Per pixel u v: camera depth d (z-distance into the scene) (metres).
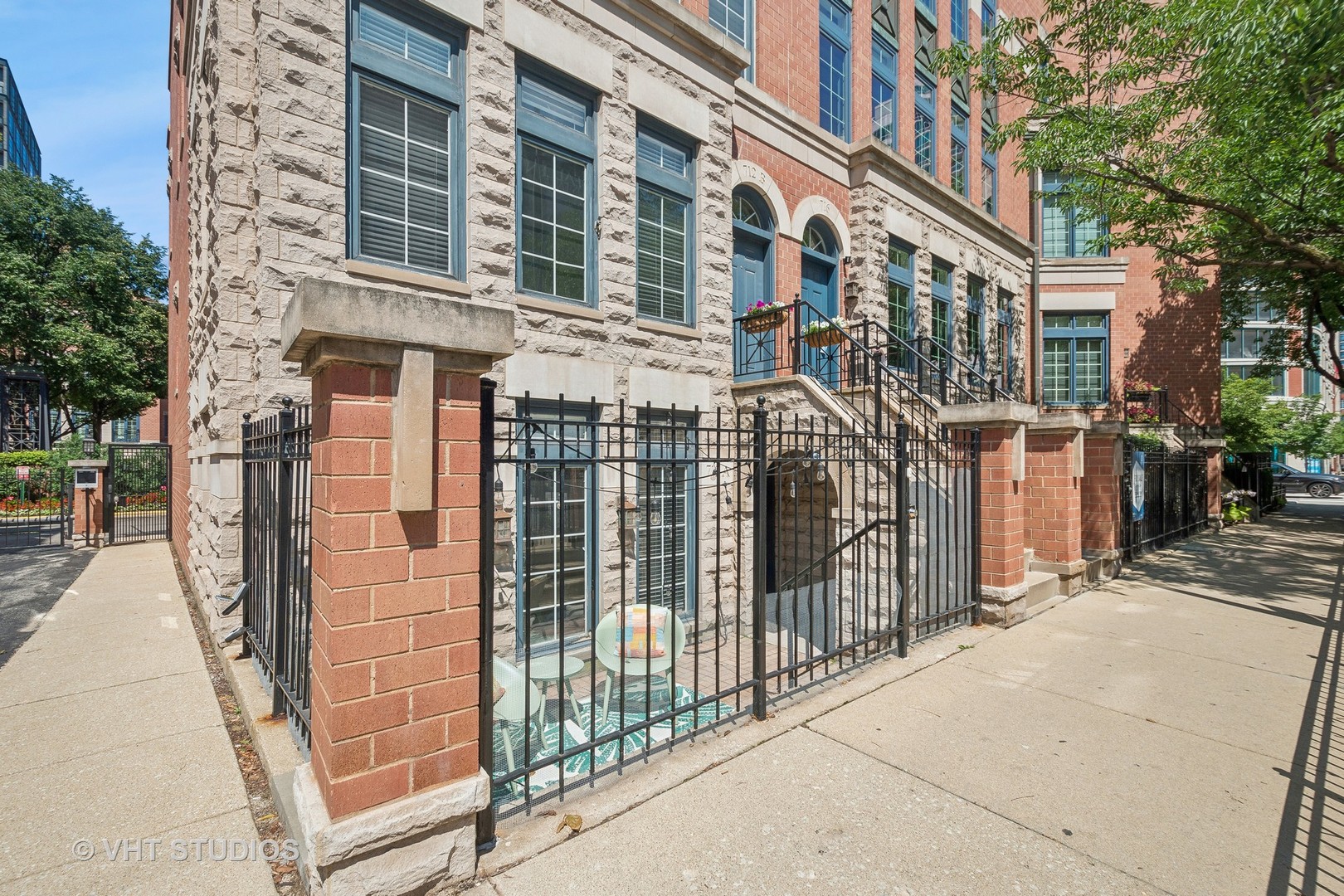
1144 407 14.83
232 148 4.93
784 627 7.34
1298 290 14.95
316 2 4.83
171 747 3.79
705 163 7.70
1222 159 8.59
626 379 6.79
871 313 10.22
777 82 9.53
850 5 10.91
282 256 4.68
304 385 4.87
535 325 6.08
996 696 4.32
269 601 4.32
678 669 5.69
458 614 2.46
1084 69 9.15
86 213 26.30
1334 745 3.60
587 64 6.50
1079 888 2.42
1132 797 3.06
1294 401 33.28
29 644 5.84
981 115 14.39
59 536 14.02
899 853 2.63
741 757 3.45
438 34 5.65
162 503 17.47
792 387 7.42
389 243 5.34
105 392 25.78
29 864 2.69
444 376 2.44
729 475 7.64
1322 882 2.45
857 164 10.47
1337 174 8.12
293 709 3.30
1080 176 9.98
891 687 4.48
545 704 4.37
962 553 6.28
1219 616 6.40
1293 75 7.15
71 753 3.72
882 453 6.66
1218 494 14.33
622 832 2.76
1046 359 16.16
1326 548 11.03
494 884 2.43
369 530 2.24
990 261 13.76
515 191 6.02
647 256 7.32
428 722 2.37
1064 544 7.27
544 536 6.09
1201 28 7.51
